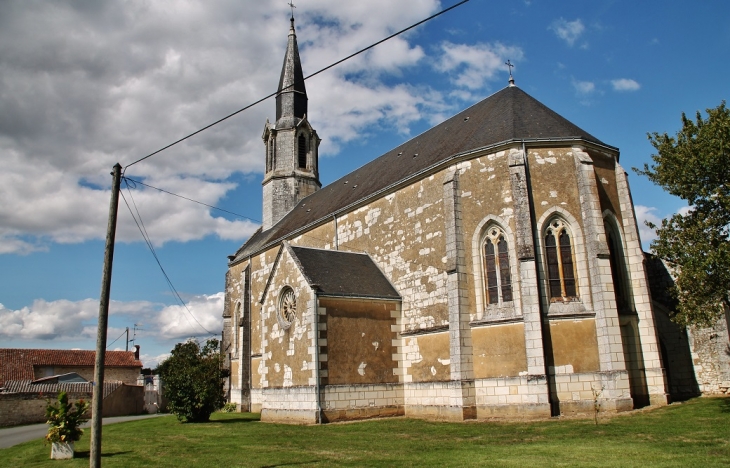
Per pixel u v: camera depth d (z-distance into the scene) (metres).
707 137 19.91
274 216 49.50
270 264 42.12
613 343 22.55
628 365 23.94
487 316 24.66
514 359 23.38
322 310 26.30
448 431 20.28
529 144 25.16
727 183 19.42
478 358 24.50
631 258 25.23
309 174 50.75
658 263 28.86
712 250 18.67
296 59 53.47
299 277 27.55
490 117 29.09
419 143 35.72
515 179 24.48
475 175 26.17
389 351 27.95
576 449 14.69
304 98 52.72
